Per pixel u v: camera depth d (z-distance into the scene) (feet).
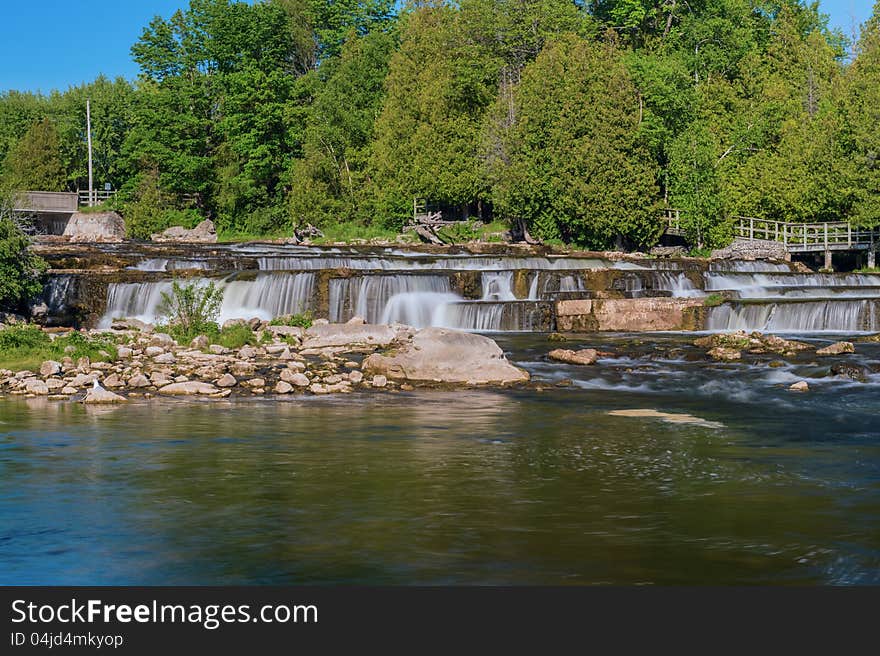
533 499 37.17
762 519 34.09
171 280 122.21
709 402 65.51
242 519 34.27
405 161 239.91
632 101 215.31
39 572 28.73
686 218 208.54
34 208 260.01
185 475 41.81
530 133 217.77
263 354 87.04
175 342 92.84
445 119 238.27
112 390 69.82
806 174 206.69
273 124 280.10
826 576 28.17
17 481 40.57
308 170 253.65
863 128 189.67
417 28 262.47
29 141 303.48
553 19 257.96
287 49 296.51
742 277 143.95
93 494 38.14
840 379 76.43
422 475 41.75
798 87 259.19
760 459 45.29
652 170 212.84
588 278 136.05
